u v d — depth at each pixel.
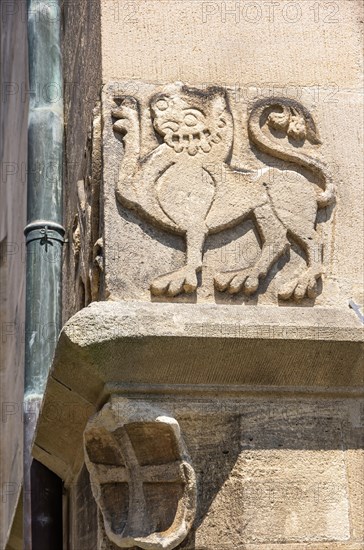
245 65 7.37
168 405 6.72
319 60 7.47
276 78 7.38
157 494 6.69
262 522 6.64
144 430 6.67
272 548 6.61
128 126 7.05
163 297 6.81
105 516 6.79
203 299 6.86
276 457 6.75
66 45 9.98
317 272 6.99
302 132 7.27
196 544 6.63
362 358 6.85
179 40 7.33
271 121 7.25
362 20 7.61
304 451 6.79
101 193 7.03
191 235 6.90
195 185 7.01
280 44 7.46
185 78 7.27
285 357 6.78
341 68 7.48
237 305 6.87
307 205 7.10
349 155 7.30
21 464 11.02
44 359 9.45
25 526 9.26
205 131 7.12
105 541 6.84
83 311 6.64
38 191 9.73
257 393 6.83
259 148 7.20
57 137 9.94
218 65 7.34
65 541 9.23
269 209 7.04
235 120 7.22
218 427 6.77
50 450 8.53
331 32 7.54
